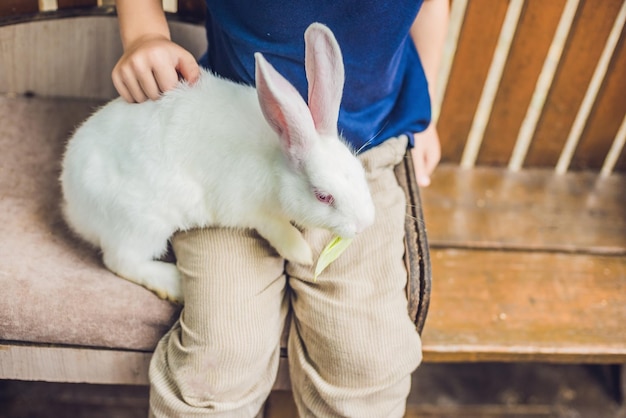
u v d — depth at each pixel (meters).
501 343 1.35
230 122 1.06
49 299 1.12
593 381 1.80
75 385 1.69
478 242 1.53
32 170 1.32
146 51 1.08
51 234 1.22
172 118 1.08
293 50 1.13
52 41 1.43
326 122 0.98
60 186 1.30
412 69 1.31
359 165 1.01
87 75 1.48
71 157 1.15
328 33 0.92
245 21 1.13
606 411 1.75
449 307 1.40
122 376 1.20
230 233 1.12
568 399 1.77
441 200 1.61
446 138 1.66
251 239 1.12
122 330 1.14
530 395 1.78
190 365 1.07
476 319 1.38
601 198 1.66
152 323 1.15
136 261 1.16
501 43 2.00
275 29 1.11
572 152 1.71
